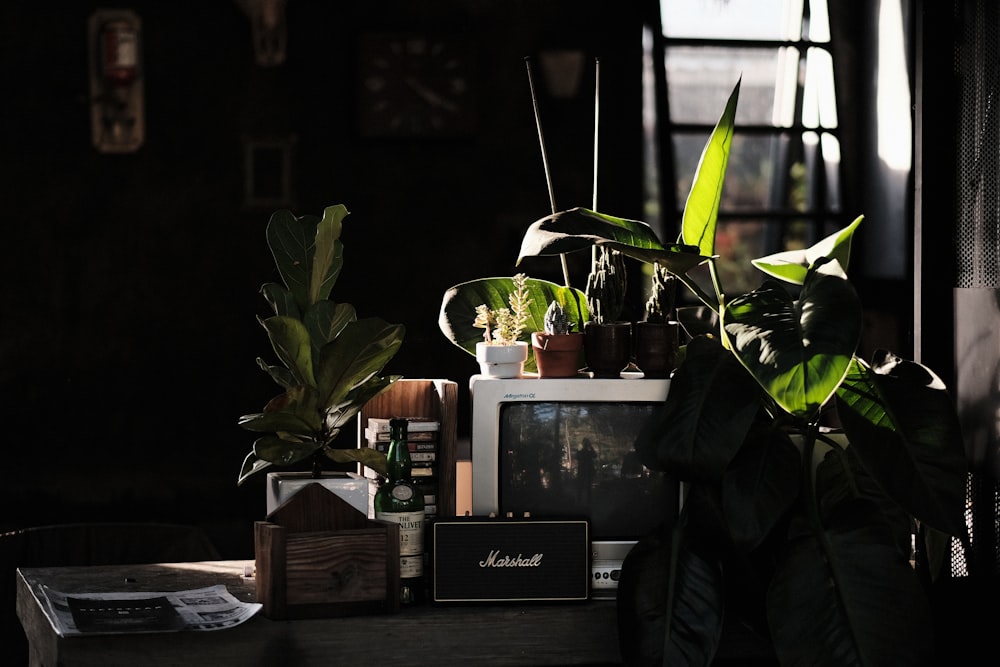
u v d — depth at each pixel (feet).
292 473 7.13
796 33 14.88
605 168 14.96
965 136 8.61
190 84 14.47
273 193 14.65
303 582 6.42
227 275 14.61
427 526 6.81
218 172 14.57
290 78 14.62
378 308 14.88
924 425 6.65
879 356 7.26
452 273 14.96
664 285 7.34
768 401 7.25
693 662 6.40
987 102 8.45
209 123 14.51
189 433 14.58
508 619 6.64
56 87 14.26
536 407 7.02
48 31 14.21
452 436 7.22
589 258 15.06
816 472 7.22
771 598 6.46
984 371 8.39
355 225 14.80
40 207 14.30
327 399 6.94
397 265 14.89
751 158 14.92
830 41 14.70
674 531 6.81
